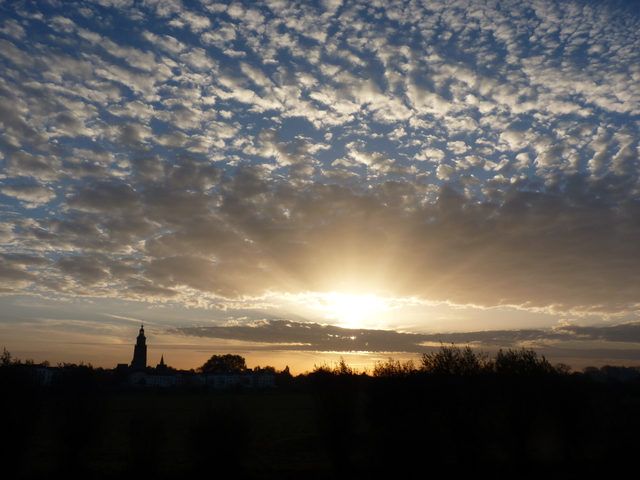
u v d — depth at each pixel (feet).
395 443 106.52
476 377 114.93
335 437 123.75
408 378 122.42
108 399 122.72
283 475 116.67
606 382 220.02
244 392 650.02
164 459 139.23
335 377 127.75
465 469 108.68
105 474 113.91
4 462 99.50
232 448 107.55
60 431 112.98
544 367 123.95
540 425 124.88
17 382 102.78
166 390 610.24
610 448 119.24
